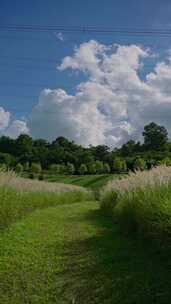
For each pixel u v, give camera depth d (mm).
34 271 5602
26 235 8711
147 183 9195
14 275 5398
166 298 4277
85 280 5152
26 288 4832
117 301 4301
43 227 10352
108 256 6469
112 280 5055
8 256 6484
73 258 6449
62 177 61125
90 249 7191
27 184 15242
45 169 69812
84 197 29938
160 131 89562
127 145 93000
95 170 69562
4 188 10516
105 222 12008
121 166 62781
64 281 5148
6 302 4336
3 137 69125
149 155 55000
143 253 6555
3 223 9312
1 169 12430
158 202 6961
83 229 10234
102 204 16156
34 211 15117
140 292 4516
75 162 78062
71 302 4371
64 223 11688
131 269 5523
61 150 81000
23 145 69250
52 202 19828
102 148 89812
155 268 5500
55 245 7613
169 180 8539
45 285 4965
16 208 10898
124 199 10086
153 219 6777
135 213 8203
